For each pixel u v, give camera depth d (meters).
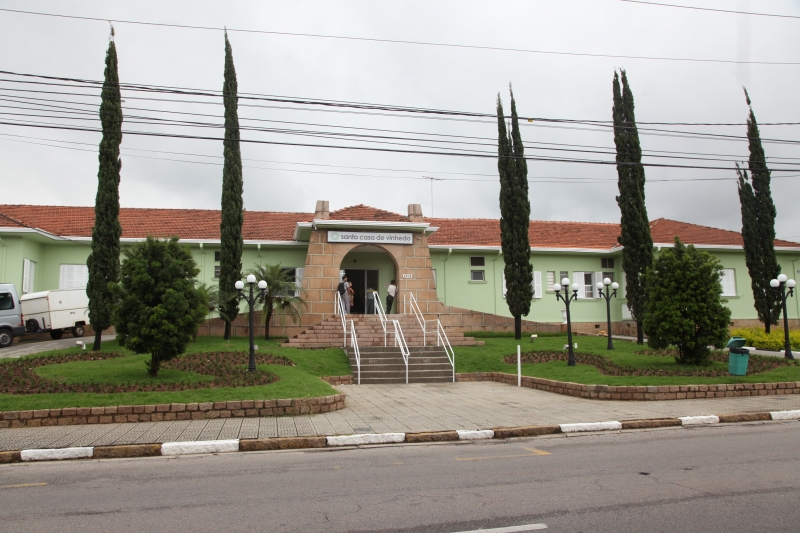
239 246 21.62
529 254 23.31
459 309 24.64
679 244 16.80
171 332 13.33
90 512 5.84
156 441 9.27
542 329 25.58
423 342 21.27
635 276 22.31
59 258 25.34
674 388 13.87
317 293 23.42
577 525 5.29
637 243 22.39
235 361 16.75
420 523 5.39
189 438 9.50
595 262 29.55
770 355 18.91
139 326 13.41
